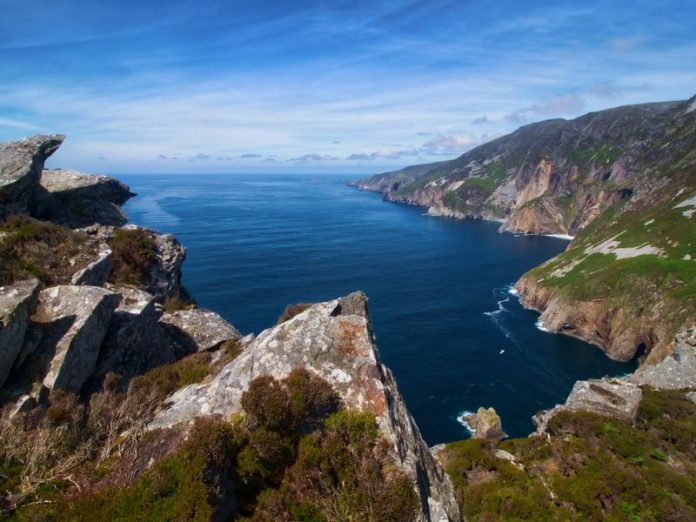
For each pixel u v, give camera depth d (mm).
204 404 12125
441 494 12078
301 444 10648
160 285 29250
